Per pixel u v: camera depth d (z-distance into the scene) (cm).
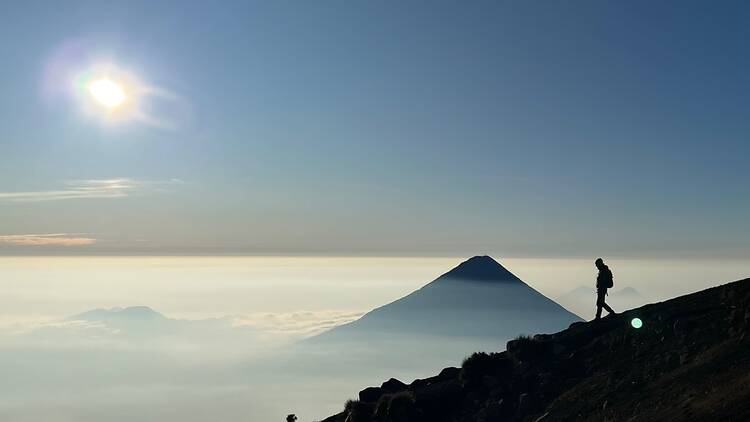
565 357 3297
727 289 3269
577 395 2848
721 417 1934
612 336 3266
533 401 3012
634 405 2469
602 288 3612
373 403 3831
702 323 2938
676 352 2769
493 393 3262
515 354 3503
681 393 2348
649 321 3225
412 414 3316
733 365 2352
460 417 3225
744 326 2669
